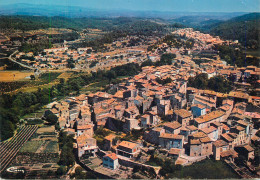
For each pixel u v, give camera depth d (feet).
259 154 539.70
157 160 519.19
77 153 582.35
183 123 597.11
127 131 625.00
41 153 580.30
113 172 517.14
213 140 566.36
